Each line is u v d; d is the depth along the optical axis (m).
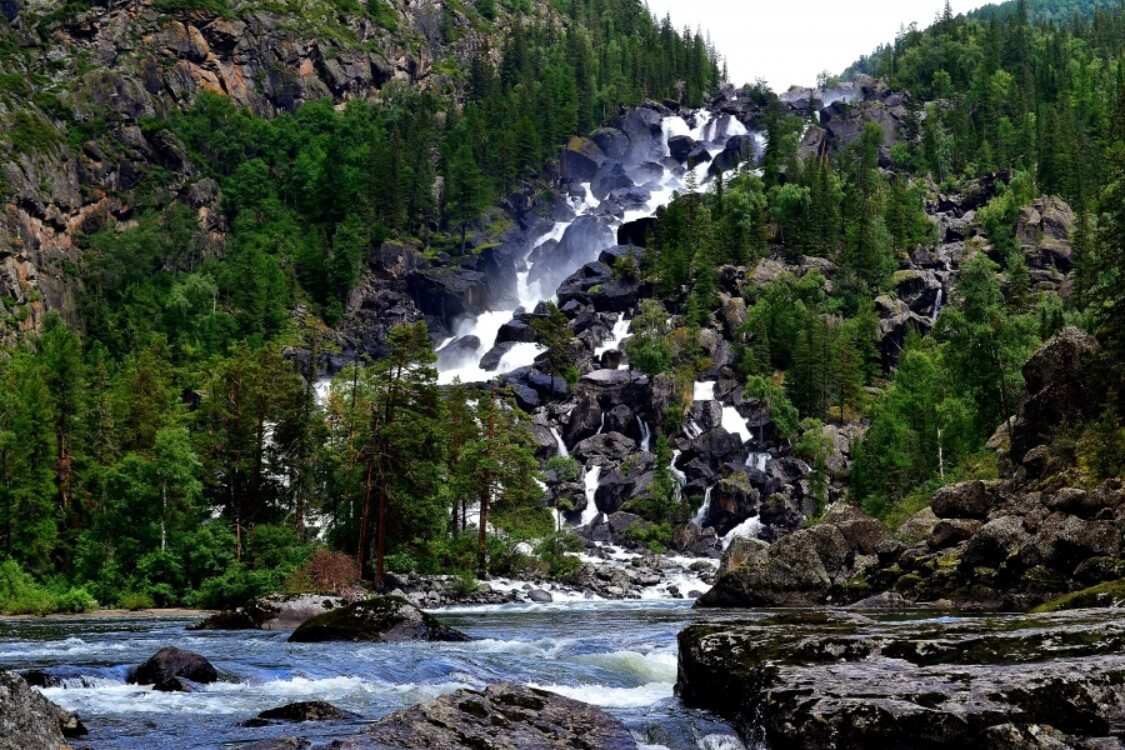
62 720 17.42
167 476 72.69
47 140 172.50
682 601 72.88
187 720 19.20
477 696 16.44
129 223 181.75
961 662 16.75
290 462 81.19
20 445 75.56
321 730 17.86
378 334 172.12
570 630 40.56
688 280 165.38
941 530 53.28
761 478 119.19
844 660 17.66
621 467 124.69
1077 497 46.88
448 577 72.31
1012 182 194.62
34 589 66.81
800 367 136.88
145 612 64.50
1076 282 122.25
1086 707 13.98
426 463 73.75
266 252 187.88
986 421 90.62
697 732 16.83
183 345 147.50
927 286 165.88
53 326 147.00
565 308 164.12
